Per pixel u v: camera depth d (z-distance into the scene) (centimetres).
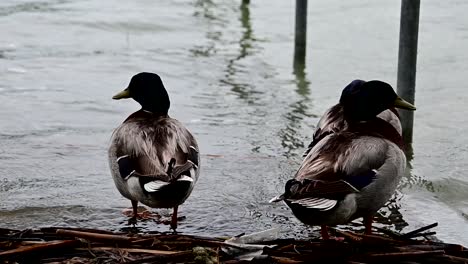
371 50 1559
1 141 1102
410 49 1123
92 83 1361
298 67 1464
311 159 754
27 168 1012
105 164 1035
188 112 1231
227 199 930
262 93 1330
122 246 750
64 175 994
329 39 1630
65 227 793
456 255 743
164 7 1877
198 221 872
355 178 739
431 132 1177
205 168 1018
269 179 988
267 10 1880
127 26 1712
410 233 775
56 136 1130
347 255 731
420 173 1030
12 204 901
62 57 1498
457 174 1029
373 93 829
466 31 1656
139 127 823
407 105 839
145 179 779
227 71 1444
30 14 1780
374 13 1808
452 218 898
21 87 1330
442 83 1371
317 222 739
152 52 1545
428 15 1769
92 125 1180
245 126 1180
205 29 1717
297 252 742
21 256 725
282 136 1143
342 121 868
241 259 731
